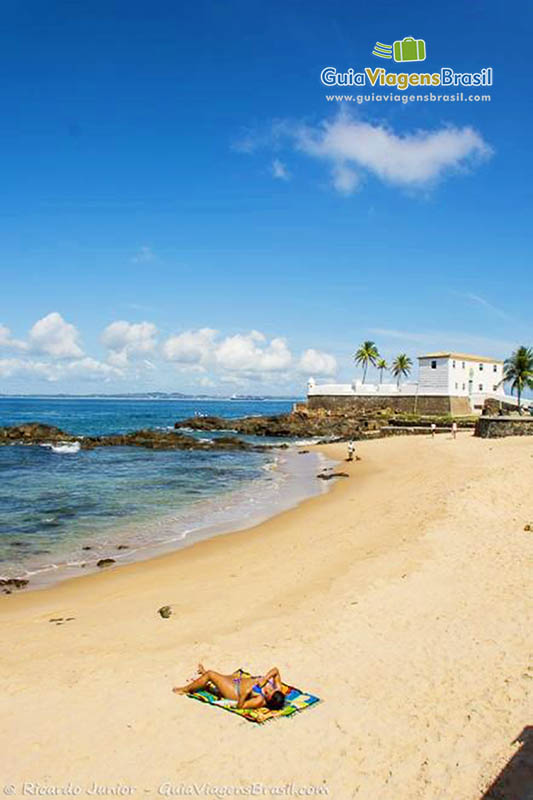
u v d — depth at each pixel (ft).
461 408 294.66
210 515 86.33
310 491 108.88
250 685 28.78
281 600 44.80
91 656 35.40
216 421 302.04
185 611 44.29
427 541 57.41
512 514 65.92
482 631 35.63
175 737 25.99
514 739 24.39
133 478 125.49
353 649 34.37
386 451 168.66
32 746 25.53
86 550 66.18
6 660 35.22
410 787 22.18
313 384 324.60
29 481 118.93
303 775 23.22
